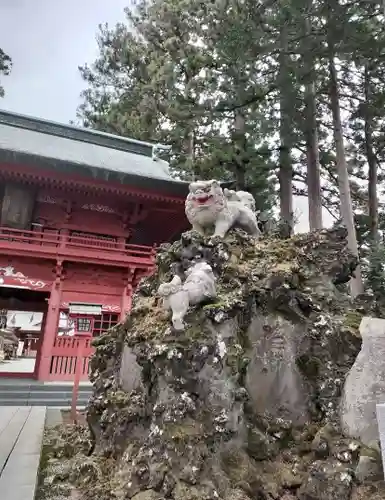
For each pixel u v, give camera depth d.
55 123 23.72
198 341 4.91
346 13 16.00
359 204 31.44
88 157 20.92
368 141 27.06
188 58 24.48
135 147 25.36
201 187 7.53
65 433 7.68
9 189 17.73
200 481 4.25
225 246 6.59
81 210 19.70
